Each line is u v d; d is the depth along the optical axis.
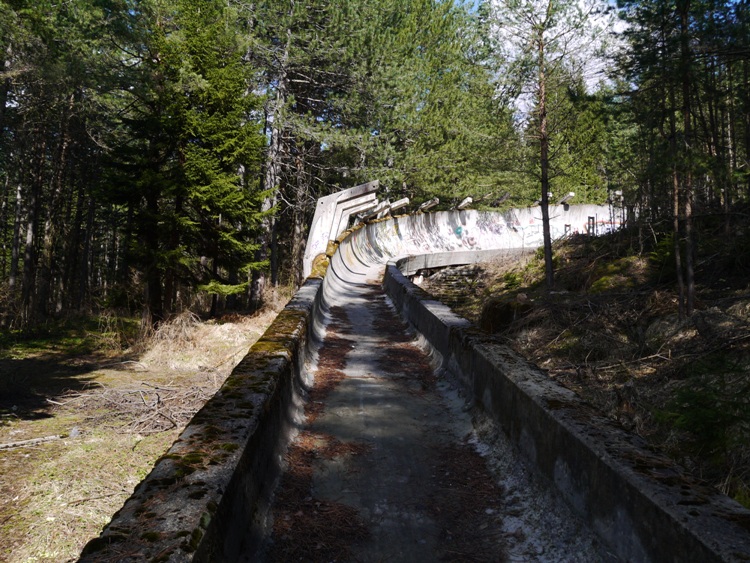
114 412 10.64
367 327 11.10
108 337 17.52
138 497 2.59
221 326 17.47
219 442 3.29
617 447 3.21
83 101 18.58
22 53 14.94
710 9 8.54
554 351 9.49
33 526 6.42
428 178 24.11
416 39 26.22
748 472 4.66
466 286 21.89
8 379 12.74
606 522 3.03
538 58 14.57
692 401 5.35
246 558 3.05
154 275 16.97
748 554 2.07
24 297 20.36
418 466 4.78
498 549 3.55
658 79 9.93
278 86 21.30
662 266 11.25
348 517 3.87
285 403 5.16
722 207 10.71
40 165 22.77
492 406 5.26
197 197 16.53
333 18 19.75
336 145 22.12
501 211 28.64
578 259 16.36
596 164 29.59
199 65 17.02
